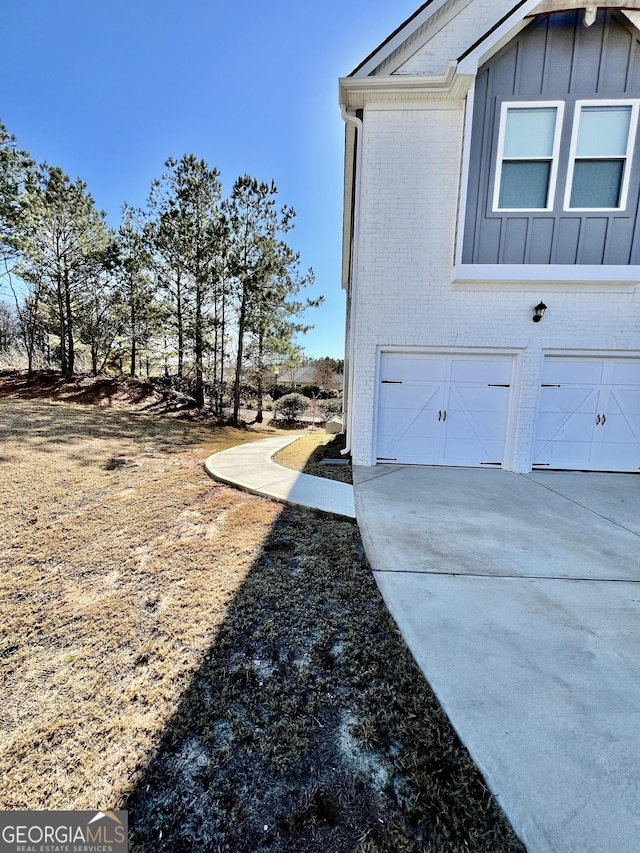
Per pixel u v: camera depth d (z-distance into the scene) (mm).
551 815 1347
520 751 1584
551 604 2645
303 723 1705
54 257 14180
